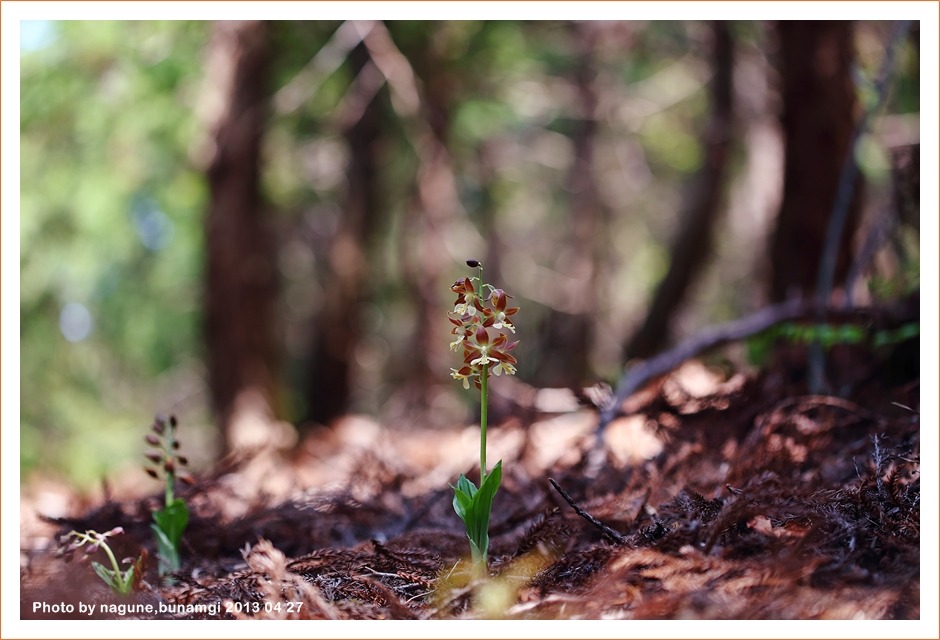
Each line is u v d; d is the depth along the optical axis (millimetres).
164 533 2545
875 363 3602
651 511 2299
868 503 2020
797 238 5070
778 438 2662
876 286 4062
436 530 2604
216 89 8250
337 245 10523
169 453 2613
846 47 5078
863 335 3664
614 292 14711
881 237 4234
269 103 8695
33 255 10664
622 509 2348
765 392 3357
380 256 11344
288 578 2006
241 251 8383
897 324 3615
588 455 3244
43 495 4566
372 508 3156
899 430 2695
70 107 9477
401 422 9273
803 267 5039
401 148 10641
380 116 10359
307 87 9547
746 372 3922
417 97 8766
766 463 2434
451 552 2371
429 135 9445
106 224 10578
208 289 8438
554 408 5137
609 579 1755
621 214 14750
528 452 4078
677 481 2572
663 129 13156
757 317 4078
